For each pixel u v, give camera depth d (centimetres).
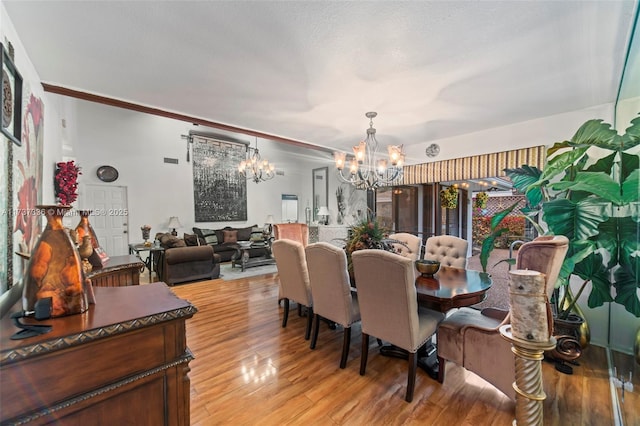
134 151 654
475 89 230
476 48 172
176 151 715
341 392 186
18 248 137
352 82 216
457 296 192
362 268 193
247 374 207
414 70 199
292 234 400
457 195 510
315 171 890
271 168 727
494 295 390
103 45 167
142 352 92
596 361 227
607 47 170
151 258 606
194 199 744
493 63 189
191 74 203
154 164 682
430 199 427
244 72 201
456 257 295
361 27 152
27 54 173
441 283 222
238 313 332
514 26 151
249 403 176
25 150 157
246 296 399
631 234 193
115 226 631
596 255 214
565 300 239
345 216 741
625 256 198
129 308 99
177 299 111
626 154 188
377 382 197
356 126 328
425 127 335
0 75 113
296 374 207
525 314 83
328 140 394
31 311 90
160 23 148
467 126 331
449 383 196
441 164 394
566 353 213
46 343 74
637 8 135
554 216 222
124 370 88
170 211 705
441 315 219
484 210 721
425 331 190
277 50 174
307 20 146
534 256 161
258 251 716
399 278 176
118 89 226
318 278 231
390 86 223
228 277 520
